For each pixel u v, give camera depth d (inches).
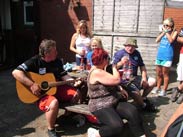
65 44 323.0
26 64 154.8
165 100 215.6
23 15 323.9
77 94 168.7
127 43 181.9
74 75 187.2
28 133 164.1
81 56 218.8
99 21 292.7
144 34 280.4
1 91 240.7
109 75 141.4
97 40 184.5
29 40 327.9
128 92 179.8
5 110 198.4
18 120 181.9
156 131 166.1
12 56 329.7
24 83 151.9
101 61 142.0
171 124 59.2
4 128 170.6
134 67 186.5
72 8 311.1
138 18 280.1
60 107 162.1
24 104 209.6
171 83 262.7
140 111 192.1
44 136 160.9
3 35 317.7
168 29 211.5
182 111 60.2
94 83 143.8
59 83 162.7
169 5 298.8
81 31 223.9
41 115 189.6
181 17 298.7
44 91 158.4
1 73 299.3
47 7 318.0
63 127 168.7
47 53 155.6
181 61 211.9
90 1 304.3
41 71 159.0
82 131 164.6
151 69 283.3
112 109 142.8
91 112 147.3
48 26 322.7
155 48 280.8
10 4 318.0
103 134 139.2
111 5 285.3
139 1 276.7
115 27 288.5
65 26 318.3
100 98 144.7
